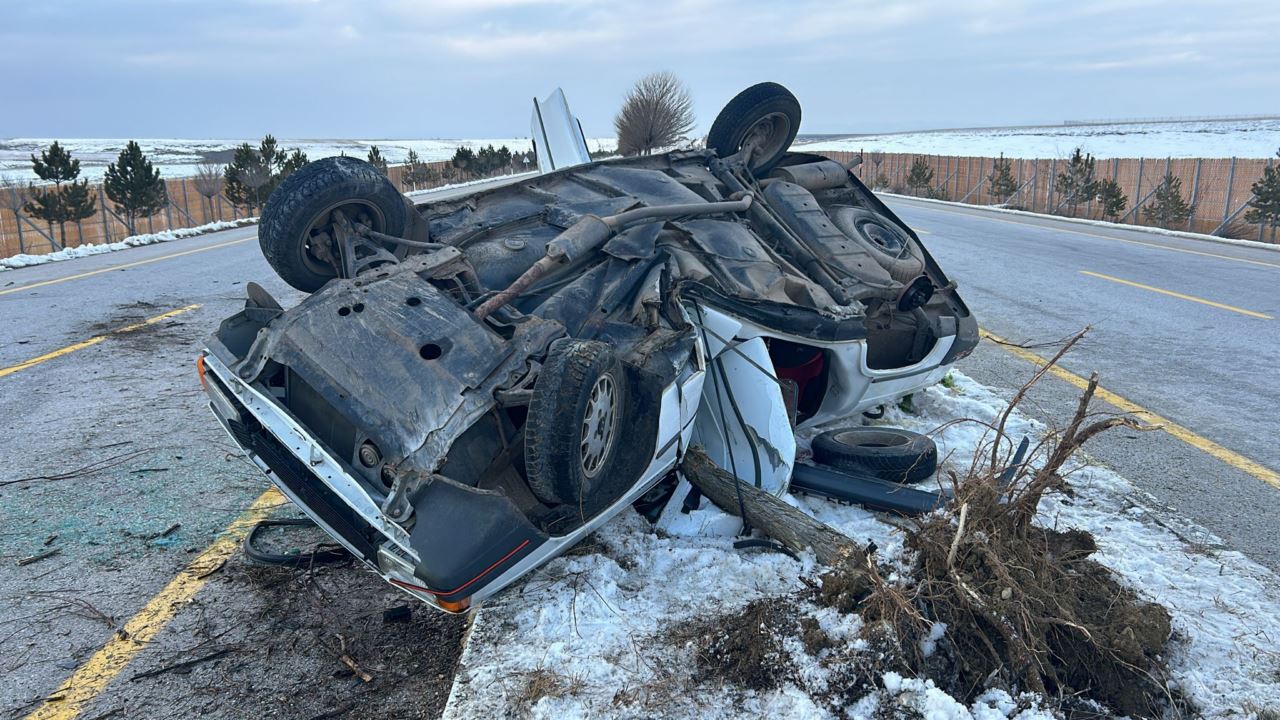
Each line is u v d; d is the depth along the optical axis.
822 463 4.85
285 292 11.41
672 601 3.53
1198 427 6.17
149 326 9.06
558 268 4.15
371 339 3.46
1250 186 24.86
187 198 32.34
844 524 4.29
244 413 3.62
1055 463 3.44
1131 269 14.30
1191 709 2.99
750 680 3.03
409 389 3.27
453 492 3.08
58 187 24.19
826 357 5.09
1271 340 8.94
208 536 4.27
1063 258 15.80
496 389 3.34
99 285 11.98
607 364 3.32
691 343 4.13
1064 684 3.06
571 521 3.51
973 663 3.07
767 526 3.94
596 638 3.25
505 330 3.65
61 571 3.90
